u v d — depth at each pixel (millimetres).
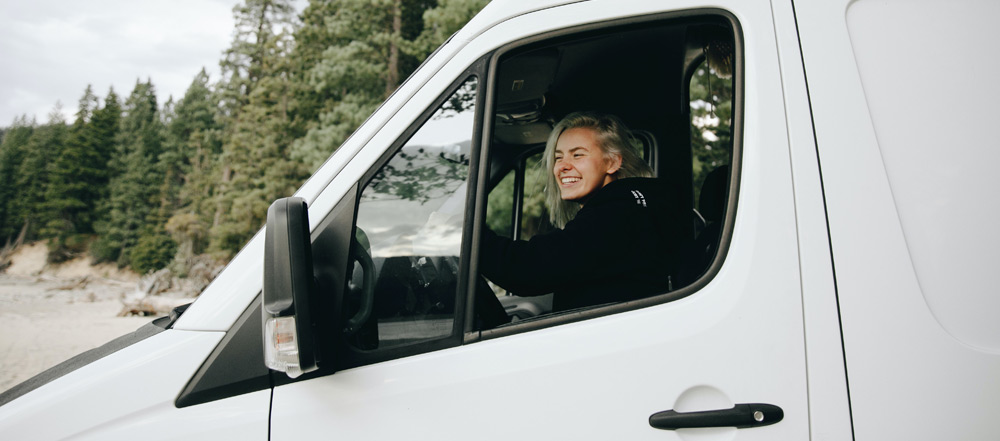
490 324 1647
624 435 1285
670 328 1315
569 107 2619
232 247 35688
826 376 1274
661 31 2066
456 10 22000
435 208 1484
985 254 1322
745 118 1396
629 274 1691
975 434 1256
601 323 1343
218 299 1424
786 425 1272
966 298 1308
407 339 1428
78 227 68250
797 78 1398
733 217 1357
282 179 35656
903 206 1337
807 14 1438
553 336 1345
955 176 1353
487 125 1449
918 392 1266
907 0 1447
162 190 63969
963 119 1381
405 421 1318
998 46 1417
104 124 71375
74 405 1363
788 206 1335
